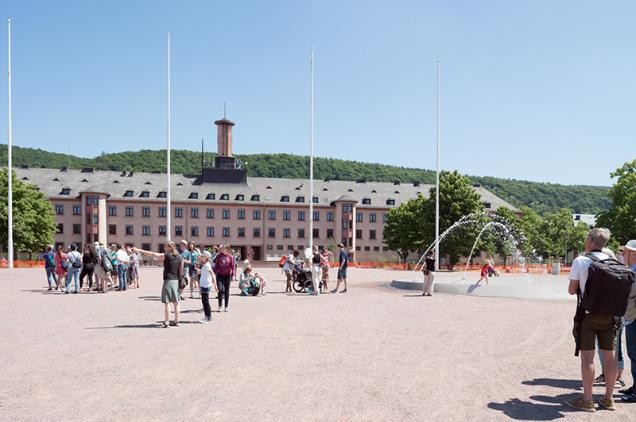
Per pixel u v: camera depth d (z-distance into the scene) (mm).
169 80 46844
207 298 15828
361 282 36000
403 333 13812
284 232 112938
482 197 117438
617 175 60969
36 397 7914
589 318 7461
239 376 9172
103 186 107875
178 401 7727
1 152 199875
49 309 18984
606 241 7719
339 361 10383
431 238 71062
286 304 21062
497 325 15430
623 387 8812
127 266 27969
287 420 6922
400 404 7641
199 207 109375
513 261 85562
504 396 8094
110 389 8344
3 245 72750
